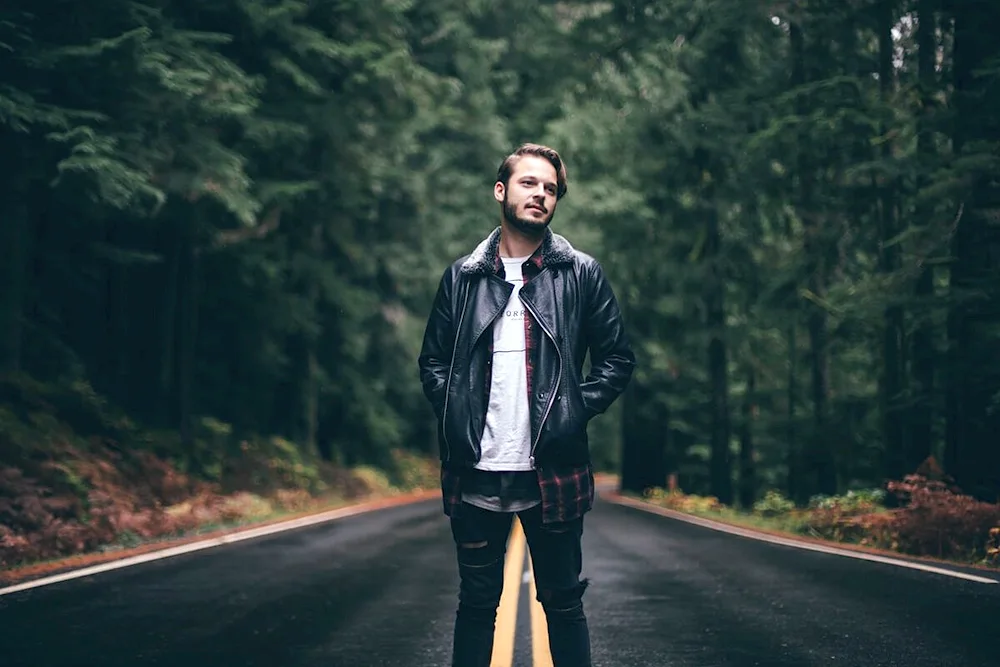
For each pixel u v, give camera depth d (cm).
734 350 2941
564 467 352
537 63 2983
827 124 1936
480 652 365
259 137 1858
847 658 602
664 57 2673
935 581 920
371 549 1311
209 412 2894
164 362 2295
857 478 2656
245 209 1636
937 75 1722
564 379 352
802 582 942
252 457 2689
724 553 1249
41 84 1352
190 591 891
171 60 1432
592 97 2848
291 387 3244
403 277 3425
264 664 601
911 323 1700
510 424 351
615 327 365
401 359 3853
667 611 788
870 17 2059
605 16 2764
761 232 2784
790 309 2436
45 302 2098
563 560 362
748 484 3481
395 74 1995
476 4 2888
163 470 1939
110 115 1415
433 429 4997
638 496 3612
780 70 2411
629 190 2898
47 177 1452
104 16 1385
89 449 1808
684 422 3834
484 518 356
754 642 657
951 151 1540
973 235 1469
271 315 2638
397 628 720
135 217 1827
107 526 1383
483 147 3359
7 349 1752
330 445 3669
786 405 3588
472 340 354
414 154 3384
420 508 2609
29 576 978
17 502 1245
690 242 2855
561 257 361
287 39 1855
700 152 2738
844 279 2427
